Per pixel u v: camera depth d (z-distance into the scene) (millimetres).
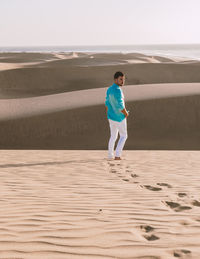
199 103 15742
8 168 6746
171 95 16625
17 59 69562
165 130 14336
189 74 34562
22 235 3127
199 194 4805
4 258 2613
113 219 3645
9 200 4355
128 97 16734
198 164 7344
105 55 72625
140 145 13297
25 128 14414
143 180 5703
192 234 3225
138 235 3193
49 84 31047
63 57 83125
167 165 7191
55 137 14047
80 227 3377
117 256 2715
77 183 5414
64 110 15531
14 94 28094
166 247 2902
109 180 5664
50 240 3023
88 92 20219
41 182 5484
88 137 14023
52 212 3861
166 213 3883
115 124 7809
